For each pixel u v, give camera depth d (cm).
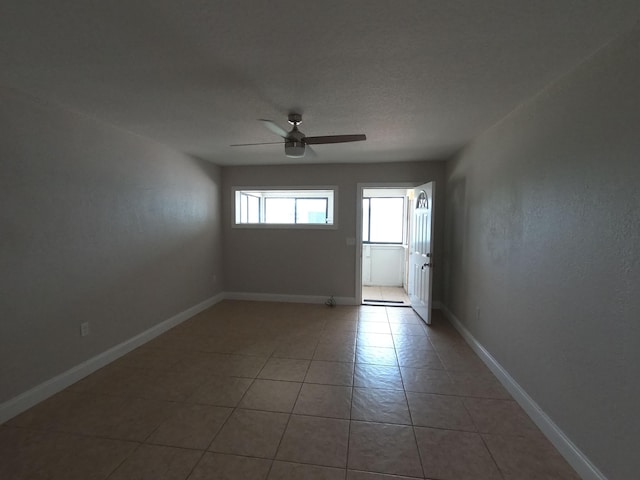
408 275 545
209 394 246
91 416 219
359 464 178
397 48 162
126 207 317
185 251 420
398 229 680
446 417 219
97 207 283
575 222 176
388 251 668
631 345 140
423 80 198
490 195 293
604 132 155
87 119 270
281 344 344
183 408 228
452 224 422
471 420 216
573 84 179
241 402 236
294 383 263
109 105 244
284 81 201
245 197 634
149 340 351
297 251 507
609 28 142
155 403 234
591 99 164
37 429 205
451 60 174
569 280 181
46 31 147
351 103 236
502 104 237
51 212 242
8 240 214
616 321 148
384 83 203
